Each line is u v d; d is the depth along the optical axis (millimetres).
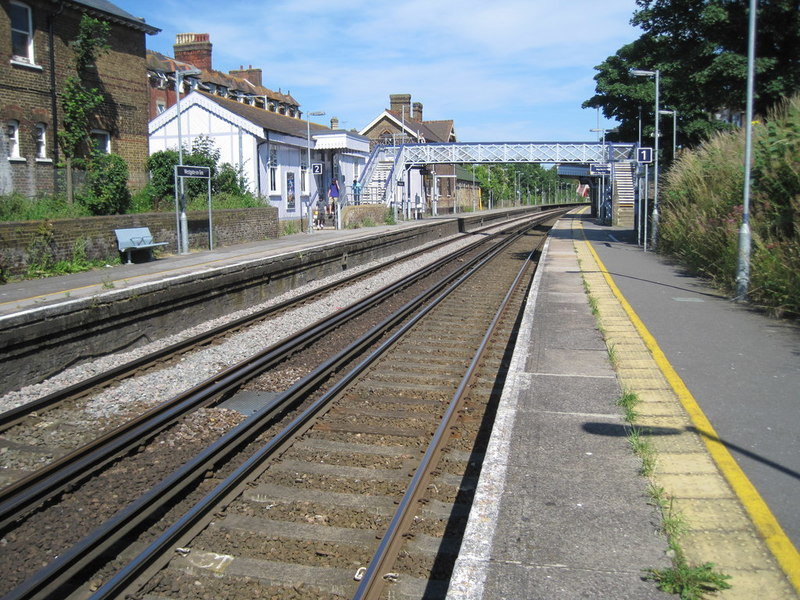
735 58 21922
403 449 6777
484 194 87938
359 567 4730
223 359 10531
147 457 6672
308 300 15844
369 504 5629
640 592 3533
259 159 29906
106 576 4656
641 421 5977
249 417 7277
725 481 4742
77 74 20703
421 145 45594
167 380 9289
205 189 25422
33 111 19156
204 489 5914
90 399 8430
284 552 4926
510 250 30047
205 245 21375
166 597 4410
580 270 17672
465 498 5672
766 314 10953
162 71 38094
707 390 6832
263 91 47844
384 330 12422
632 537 4062
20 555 4934
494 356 10398
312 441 6965
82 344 10367
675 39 24672
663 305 11953
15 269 14188
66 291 12742
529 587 3592
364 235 28484
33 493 5590
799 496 4500
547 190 133625
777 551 3822
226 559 4801
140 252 17781
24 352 9266
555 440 5586
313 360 10523
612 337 9375
